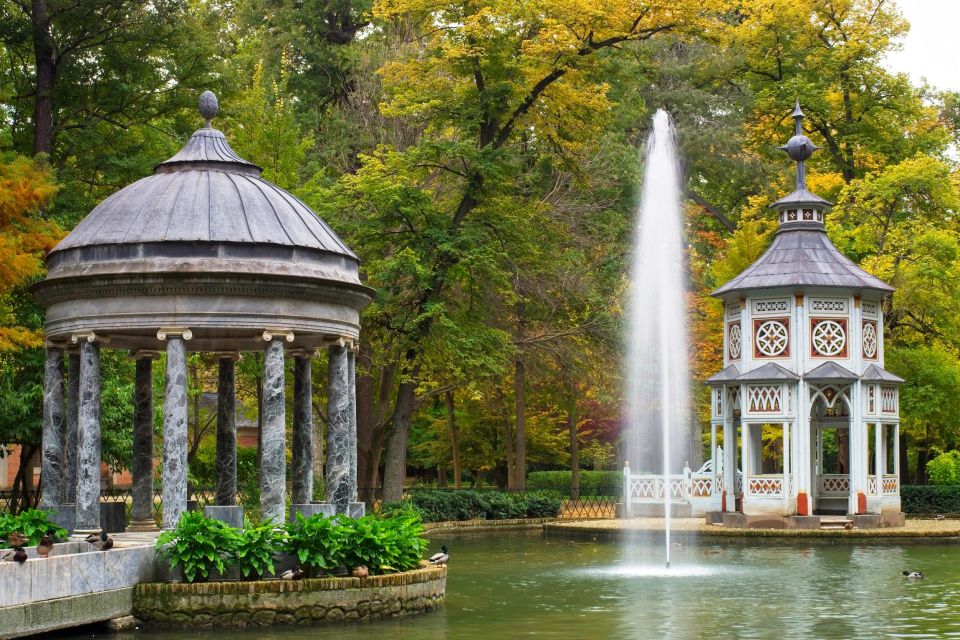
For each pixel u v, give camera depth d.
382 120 44.03
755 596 20.73
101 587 15.93
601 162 44.94
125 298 18.81
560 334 41.78
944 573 24.62
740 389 36.16
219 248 18.72
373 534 18.09
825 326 35.81
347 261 20.42
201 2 43.19
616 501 45.38
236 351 23.56
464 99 38.75
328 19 50.72
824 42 56.12
